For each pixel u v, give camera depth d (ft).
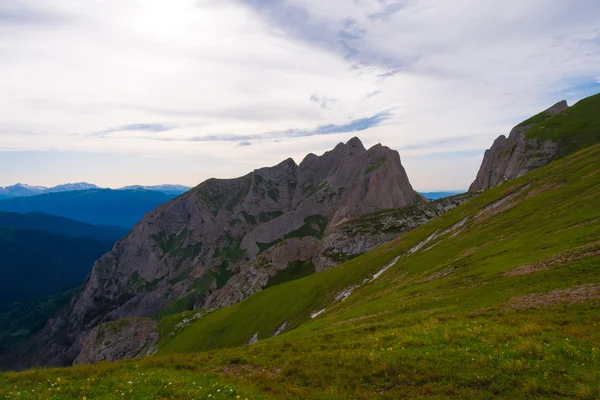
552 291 99.71
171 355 91.45
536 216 197.77
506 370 58.49
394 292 180.55
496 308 97.14
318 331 129.80
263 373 73.56
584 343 64.34
